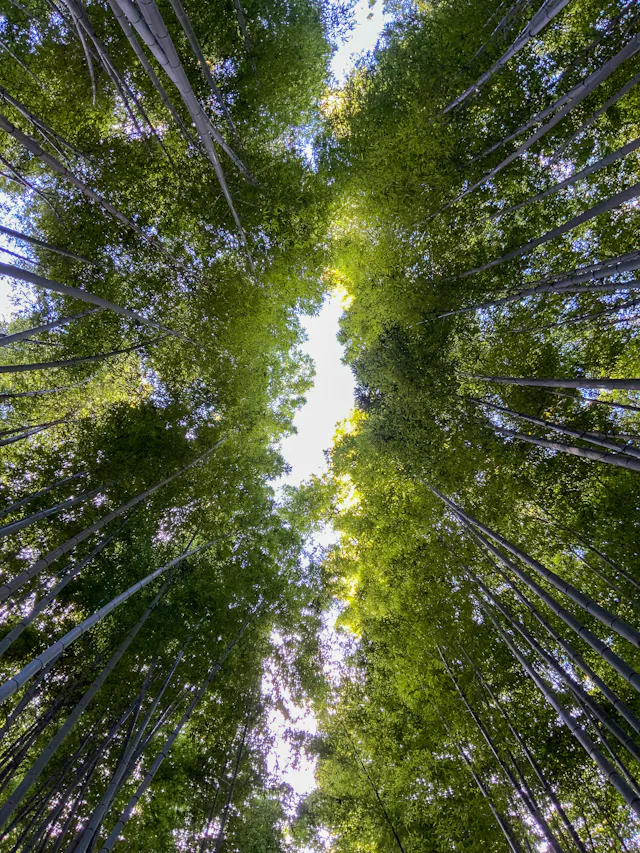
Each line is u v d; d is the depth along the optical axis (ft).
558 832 22.74
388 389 30.37
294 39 26.84
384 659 29.53
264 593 29.48
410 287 27.25
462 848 22.24
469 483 27.32
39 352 26.71
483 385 28.48
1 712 21.52
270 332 30.58
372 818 26.23
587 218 17.60
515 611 26.86
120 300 26.11
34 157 24.43
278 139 28.45
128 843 22.13
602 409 25.86
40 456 24.85
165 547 26.27
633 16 20.66
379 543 30.45
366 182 26.61
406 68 26.11
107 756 21.81
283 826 29.55
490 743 21.90
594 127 23.32
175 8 15.46
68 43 23.24
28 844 16.99
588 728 23.68
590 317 23.24
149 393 28.81
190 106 15.12
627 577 22.48
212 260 27.40
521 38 19.01
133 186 24.79
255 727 27.73
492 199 25.75
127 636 20.66
